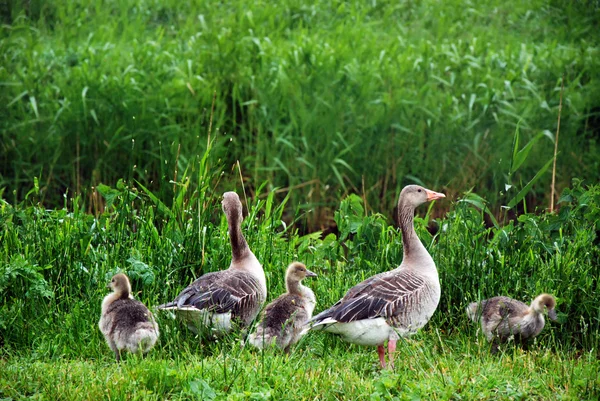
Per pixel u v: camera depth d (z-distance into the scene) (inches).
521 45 872.3
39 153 713.0
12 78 768.3
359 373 382.3
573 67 834.2
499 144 732.0
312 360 391.9
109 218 495.5
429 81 796.0
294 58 784.3
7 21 949.8
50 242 457.4
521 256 471.8
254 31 903.1
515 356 392.8
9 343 411.8
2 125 723.4
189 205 490.9
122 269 447.5
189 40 878.4
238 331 400.5
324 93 754.8
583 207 487.8
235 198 435.2
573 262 454.0
